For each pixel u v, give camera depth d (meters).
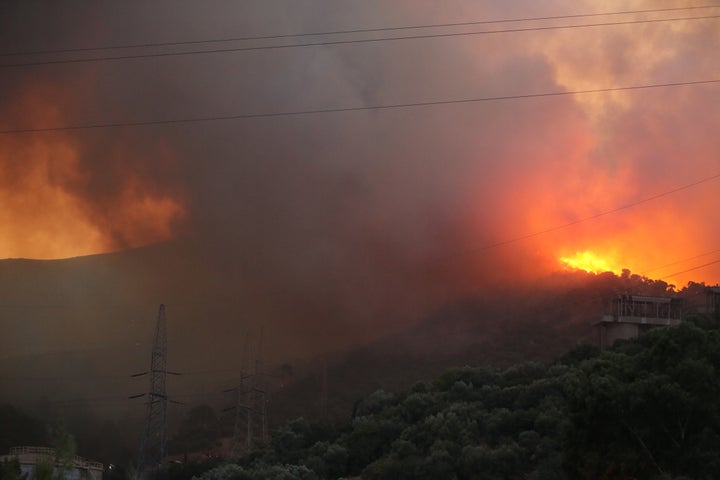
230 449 181.25
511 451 96.75
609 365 79.75
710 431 69.81
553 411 104.81
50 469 43.28
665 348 77.81
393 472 103.06
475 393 126.06
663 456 71.00
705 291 142.88
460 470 98.69
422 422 119.38
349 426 134.50
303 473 113.00
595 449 73.06
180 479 132.50
